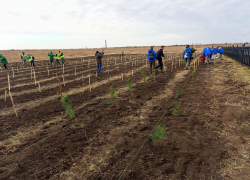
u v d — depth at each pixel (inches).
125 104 244.4
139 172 111.0
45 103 270.4
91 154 134.8
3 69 747.4
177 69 548.1
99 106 243.1
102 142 150.7
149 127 171.9
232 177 101.1
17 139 164.2
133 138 154.4
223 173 104.7
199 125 167.0
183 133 155.3
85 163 124.6
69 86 382.6
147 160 122.4
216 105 212.4
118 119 195.9
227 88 281.0
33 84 422.0
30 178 113.1
